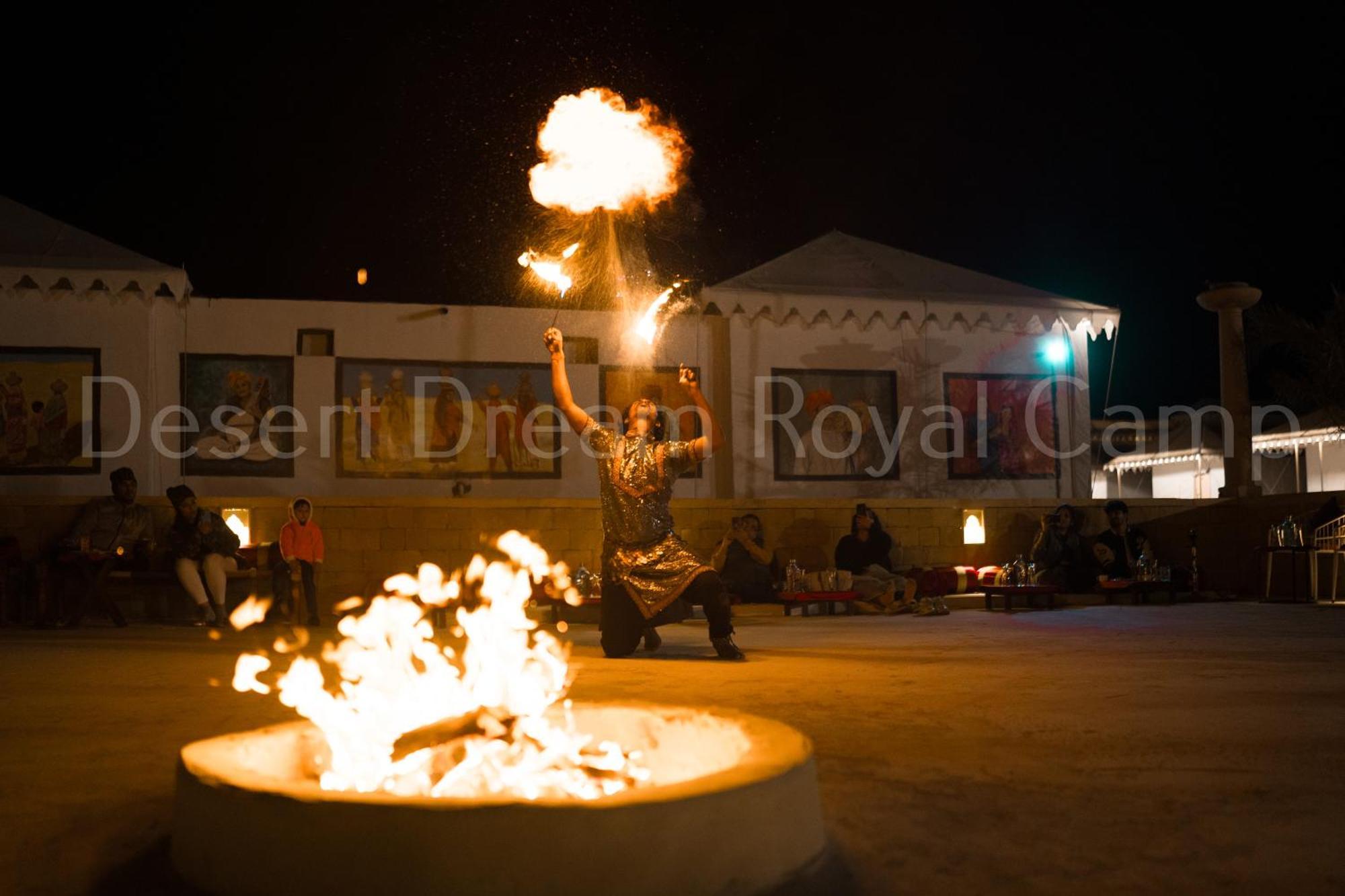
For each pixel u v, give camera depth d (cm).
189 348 1609
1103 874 283
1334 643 894
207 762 280
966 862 291
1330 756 427
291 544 1333
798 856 267
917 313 1738
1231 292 1806
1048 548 1538
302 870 234
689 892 238
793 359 1770
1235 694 594
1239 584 1652
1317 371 1959
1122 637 958
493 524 1517
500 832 227
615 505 823
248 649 946
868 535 1453
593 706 353
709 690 615
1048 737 467
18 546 1334
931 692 605
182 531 1327
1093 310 1817
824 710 540
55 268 1500
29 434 1558
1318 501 1527
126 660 834
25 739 475
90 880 282
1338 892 270
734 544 1468
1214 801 355
